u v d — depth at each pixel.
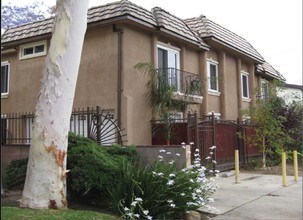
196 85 15.12
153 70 13.70
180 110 14.14
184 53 16.20
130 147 8.81
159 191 6.57
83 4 6.59
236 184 11.58
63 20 6.44
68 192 7.69
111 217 6.25
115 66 13.30
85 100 13.89
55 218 5.57
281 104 18.23
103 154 7.87
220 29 19.20
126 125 12.91
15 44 16.09
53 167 6.25
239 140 15.98
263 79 25.17
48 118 6.26
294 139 18.34
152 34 14.50
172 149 8.66
